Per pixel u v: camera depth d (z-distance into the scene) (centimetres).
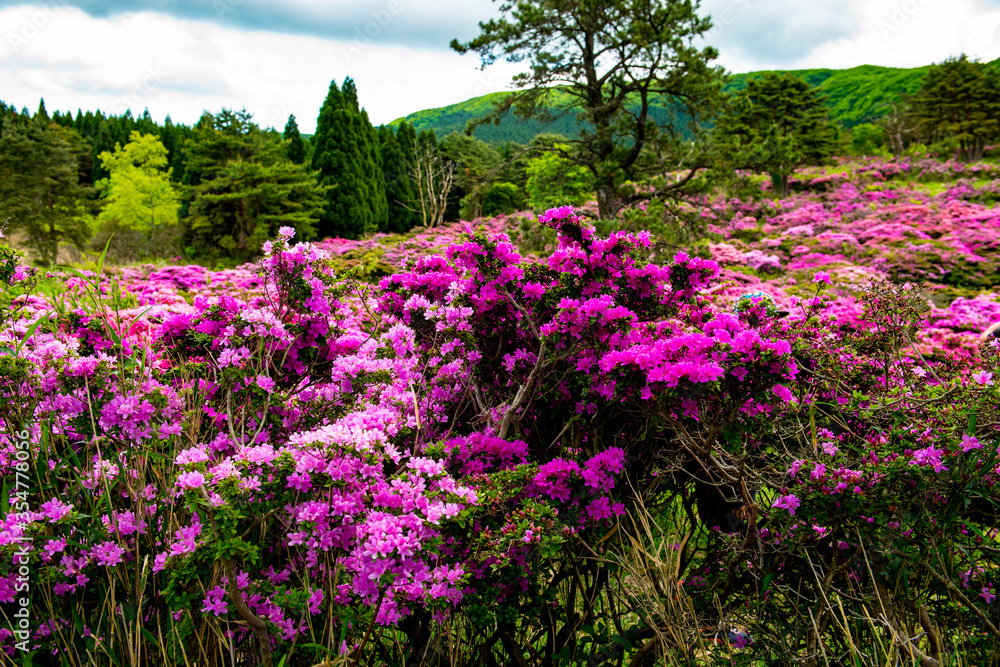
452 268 241
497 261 225
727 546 192
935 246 1252
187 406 197
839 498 166
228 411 188
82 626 153
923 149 3812
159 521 168
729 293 727
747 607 190
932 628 175
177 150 3647
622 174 1037
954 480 164
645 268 218
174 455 171
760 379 163
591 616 196
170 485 167
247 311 196
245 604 142
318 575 166
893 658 168
